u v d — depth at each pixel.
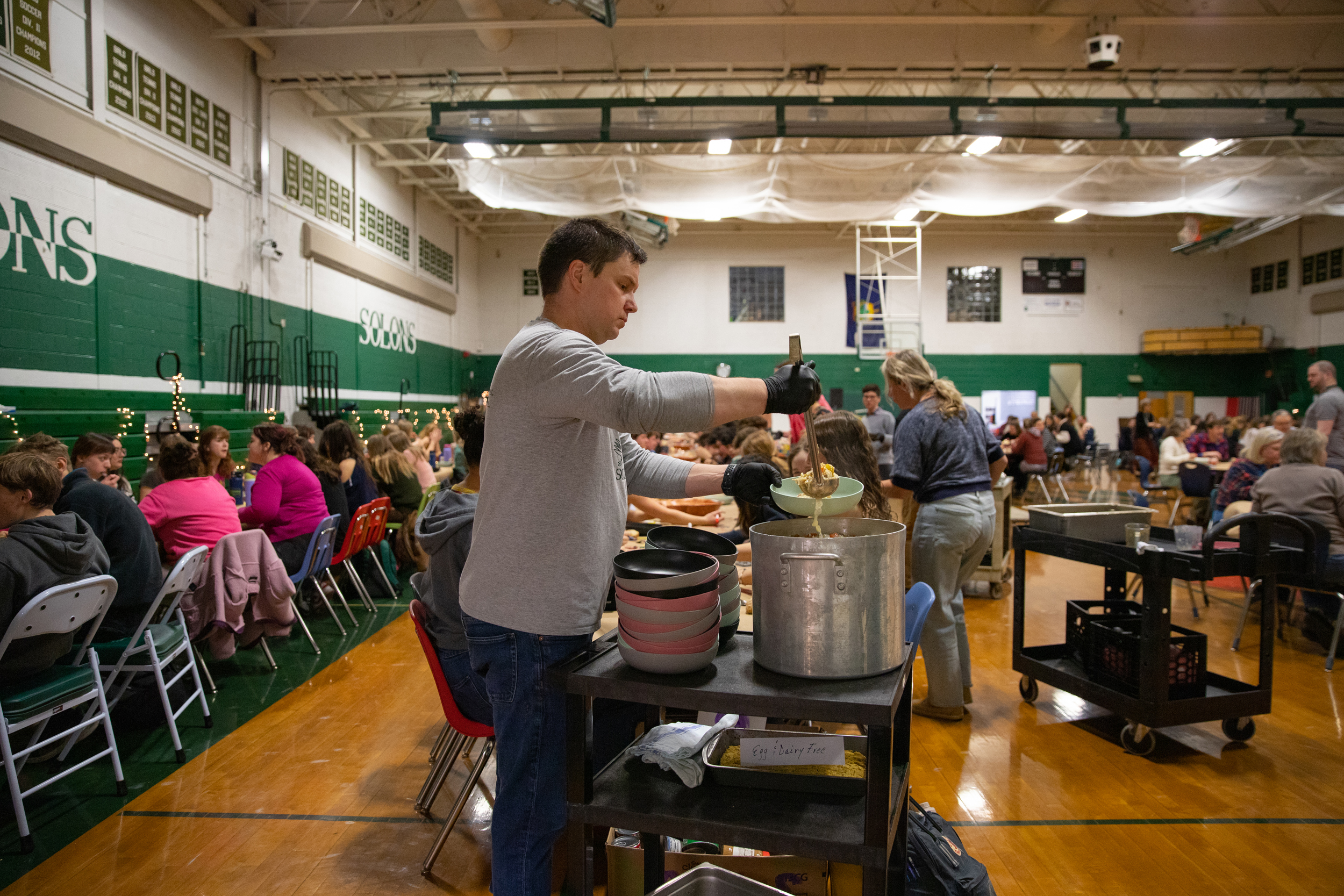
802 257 17.94
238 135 8.60
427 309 14.91
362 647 4.45
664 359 17.95
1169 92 9.77
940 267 18.08
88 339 6.55
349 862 2.22
